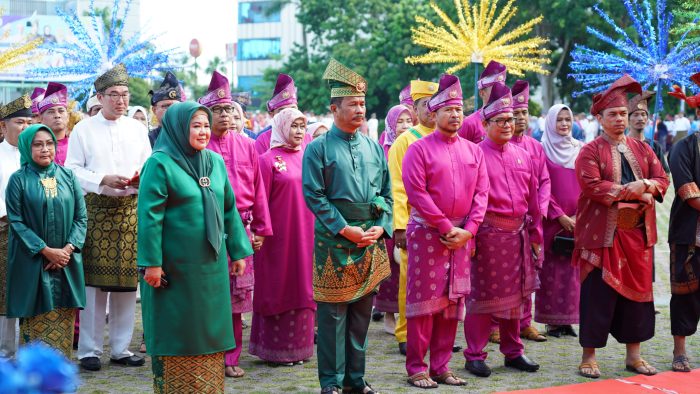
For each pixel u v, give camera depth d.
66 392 2.24
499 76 6.94
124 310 6.49
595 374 6.03
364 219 5.41
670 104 32.19
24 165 5.91
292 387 5.81
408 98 8.12
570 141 7.34
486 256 6.06
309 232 6.44
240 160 6.10
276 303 6.35
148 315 4.85
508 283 6.09
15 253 5.82
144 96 34.09
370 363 6.50
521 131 6.91
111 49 9.73
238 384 5.91
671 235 6.23
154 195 4.72
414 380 5.79
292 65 44.72
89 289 6.38
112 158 6.51
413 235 5.76
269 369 6.37
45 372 2.10
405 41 38.12
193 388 4.86
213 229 4.85
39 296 5.80
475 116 7.10
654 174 6.05
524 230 6.19
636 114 7.41
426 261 5.70
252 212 6.19
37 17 41.12
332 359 5.39
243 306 6.11
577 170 6.04
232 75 49.00
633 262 5.97
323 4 43.06
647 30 8.54
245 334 7.76
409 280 5.79
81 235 5.95
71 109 9.20
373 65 39.12
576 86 34.88
